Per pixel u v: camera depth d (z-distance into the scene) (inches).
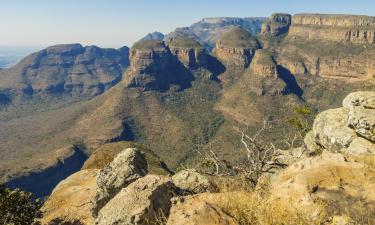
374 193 283.6
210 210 276.8
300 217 261.1
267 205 280.2
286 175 353.4
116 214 327.0
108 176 560.4
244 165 689.0
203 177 515.2
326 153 362.6
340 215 267.6
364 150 703.1
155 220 319.0
